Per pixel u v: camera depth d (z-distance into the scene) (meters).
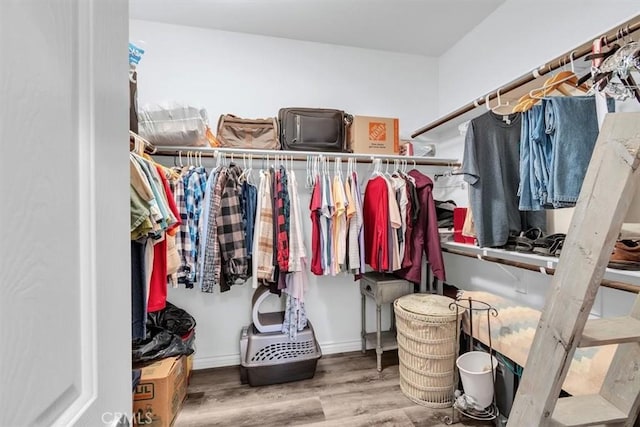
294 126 2.20
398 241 2.14
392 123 2.38
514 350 1.59
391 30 2.39
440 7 2.13
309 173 2.25
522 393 0.91
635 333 0.81
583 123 1.21
